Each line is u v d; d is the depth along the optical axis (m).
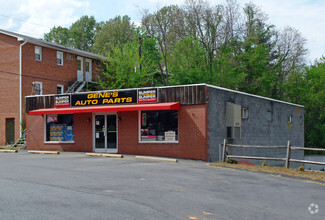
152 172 12.42
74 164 14.52
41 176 11.04
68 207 7.02
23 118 29.61
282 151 26.11
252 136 21.94
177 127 18.61
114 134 20.94
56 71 33.31
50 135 23.30
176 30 38.53
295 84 47.00
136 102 19.78
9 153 20.91
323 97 44.56
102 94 21.03
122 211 6.84
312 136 44.03
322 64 49.75
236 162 16.56
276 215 7.17
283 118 26.47
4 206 7.00
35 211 6.66
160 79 41.88
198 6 36.91
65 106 22.36
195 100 17.98
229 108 19.41
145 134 19.59
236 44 38.78
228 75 37.09
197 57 36.12
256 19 44.28
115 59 36.94
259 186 10.48
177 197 8.38
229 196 8.81
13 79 30.16
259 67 42.62
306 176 13.05
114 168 13.32
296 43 47.28
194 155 17.89
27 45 30.59
